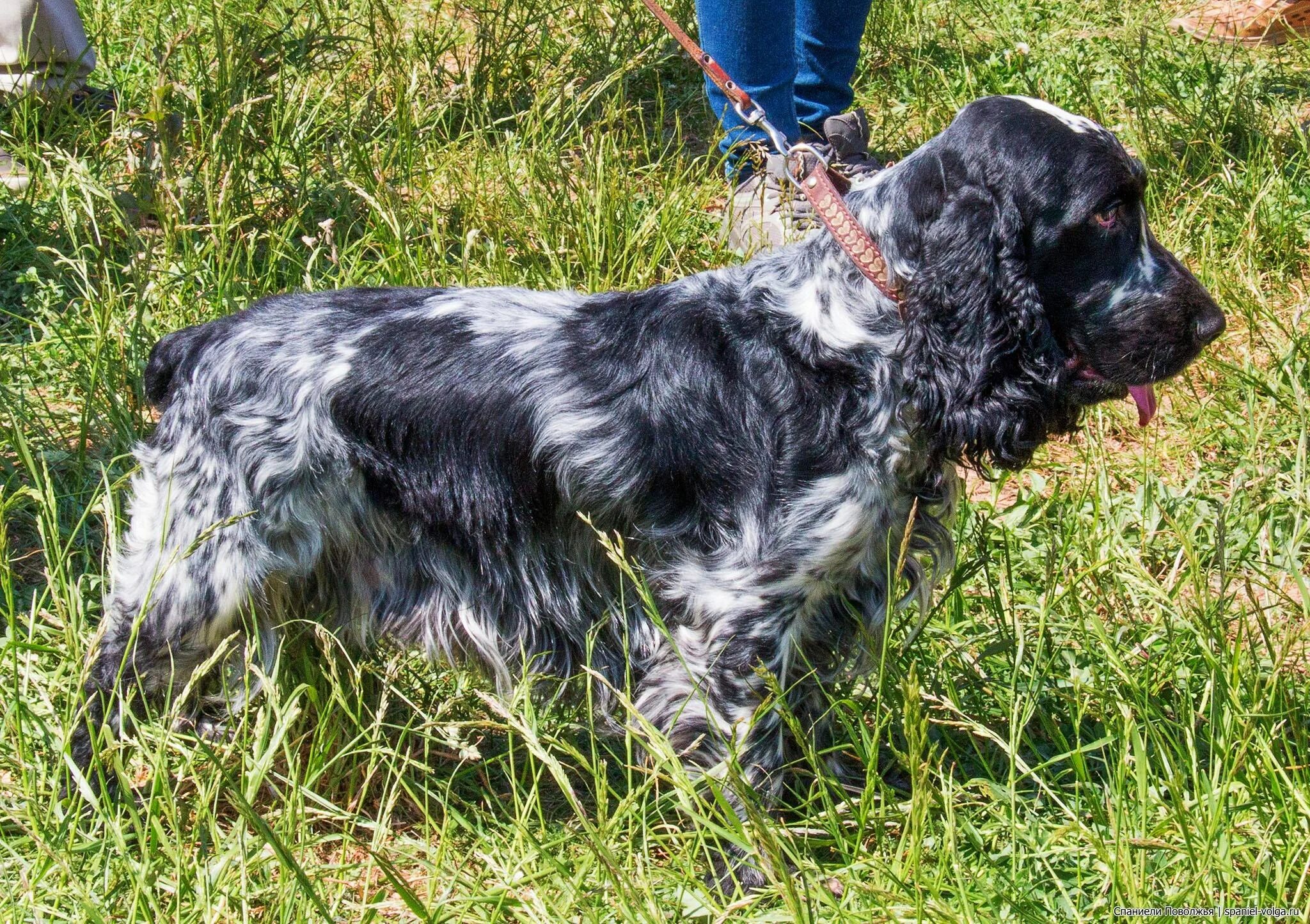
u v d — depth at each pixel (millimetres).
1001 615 4766
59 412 6137
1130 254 4000
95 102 8211
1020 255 3977
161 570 4223
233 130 7531
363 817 4438
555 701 4586
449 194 7742
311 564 4297
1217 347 6961
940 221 3994
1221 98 9328
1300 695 4590
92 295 6363
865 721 4531
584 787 4645
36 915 3725
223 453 4168
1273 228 7844
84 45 8312
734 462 4059
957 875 3754
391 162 7863
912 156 4176
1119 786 3865
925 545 4309
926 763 3979
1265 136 8867
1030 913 3719
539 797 4383
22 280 6613
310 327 4273
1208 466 6223
